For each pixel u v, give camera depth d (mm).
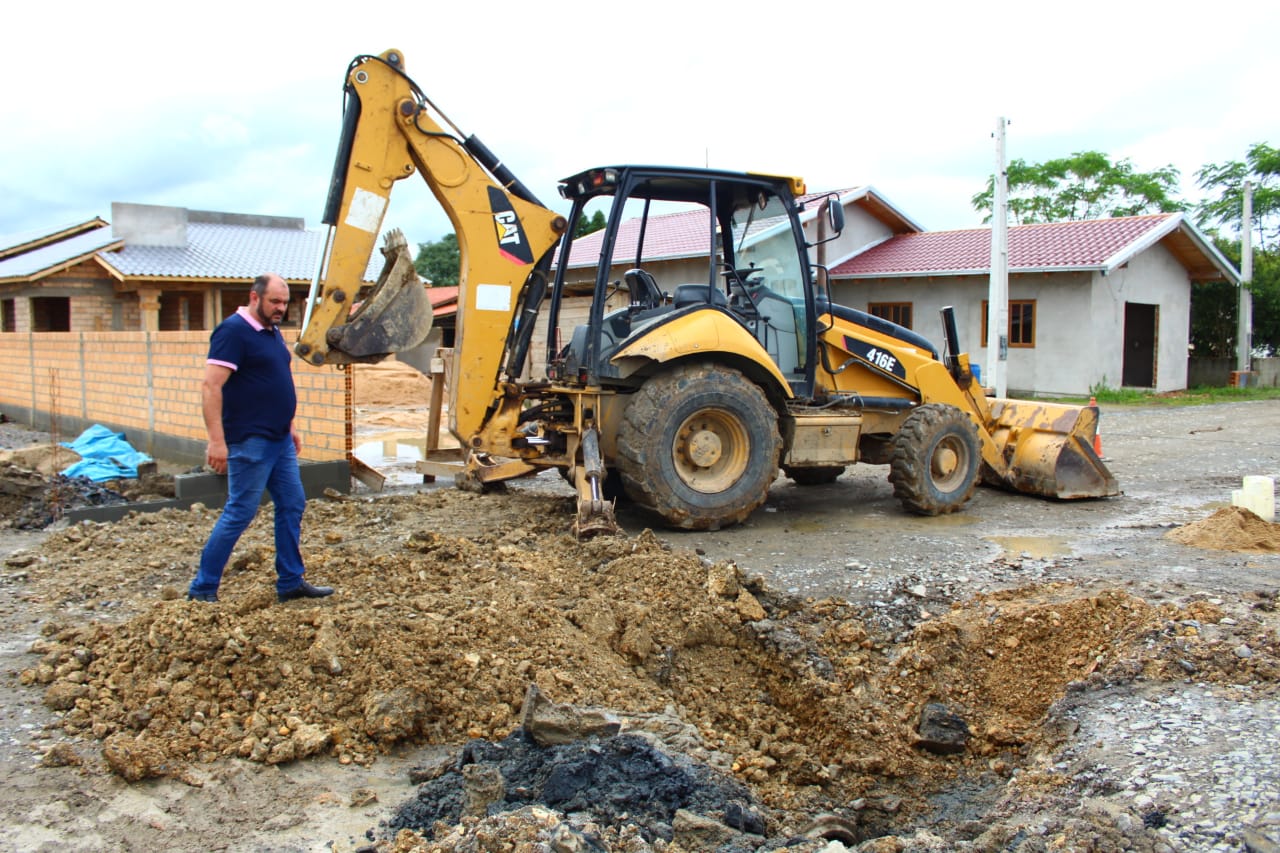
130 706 4008
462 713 4109
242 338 4820
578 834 2953
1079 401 20562
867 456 8820
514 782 3535
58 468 11070
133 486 9227
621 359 7066
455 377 7258
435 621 4570
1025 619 4996
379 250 7141
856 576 6020
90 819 3311
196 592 5016
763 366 7340
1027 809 3496
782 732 4441
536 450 7621
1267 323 28188
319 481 8656
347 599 5016
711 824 3254
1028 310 22438
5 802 3387
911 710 4547
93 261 24281
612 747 3709
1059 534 7293
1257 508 7535
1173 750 3689
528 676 4352
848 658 4824
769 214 7961
